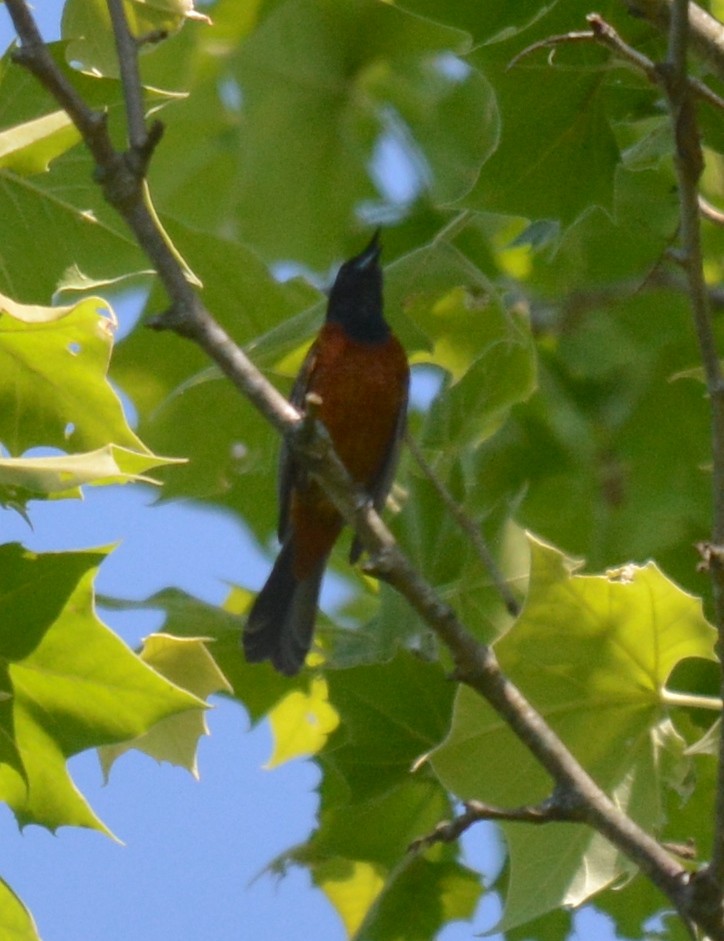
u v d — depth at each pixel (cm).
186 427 1079
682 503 1284
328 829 987
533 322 1341
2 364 714
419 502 1033
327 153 1312
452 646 640
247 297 1081
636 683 734
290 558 1075
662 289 1314
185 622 1032
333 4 1263
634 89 880
